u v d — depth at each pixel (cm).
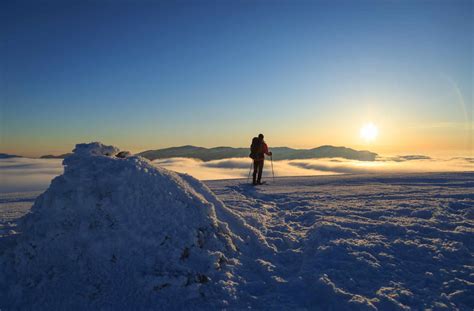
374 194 952
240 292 359
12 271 385
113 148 545
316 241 500
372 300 334
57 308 338
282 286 375
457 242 478
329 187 1159
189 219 439
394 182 1260
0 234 516
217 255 406
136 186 434
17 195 1200
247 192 1102
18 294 354
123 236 394
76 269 374
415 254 452
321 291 352
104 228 399
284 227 605
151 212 422
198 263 393
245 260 438
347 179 1427
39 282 366
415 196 891
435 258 437
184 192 474
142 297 345
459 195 883
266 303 342
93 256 381
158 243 394
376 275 391
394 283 371
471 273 395
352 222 597
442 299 339
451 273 397
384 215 680
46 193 441
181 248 396
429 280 382
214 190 1136
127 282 359
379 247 470
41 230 407
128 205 417
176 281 354
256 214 684
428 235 534
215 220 470
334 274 387
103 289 355
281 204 855
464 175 1455
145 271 368
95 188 427
